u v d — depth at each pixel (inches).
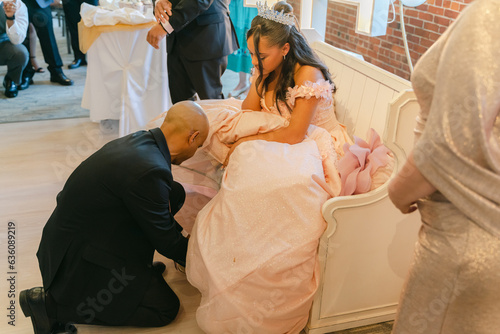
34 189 107.0
